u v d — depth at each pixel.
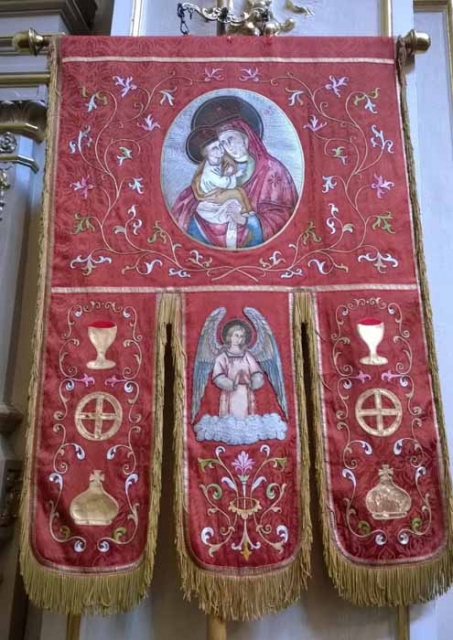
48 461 1.88
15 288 2.54
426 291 2.02
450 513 1.85
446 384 2.46
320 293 2.02
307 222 2.08
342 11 2.48
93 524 1.83
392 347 1.97
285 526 1.83
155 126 2.15
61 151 2.12
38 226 2.66
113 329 1.98
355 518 1.85
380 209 2.09
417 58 2.78
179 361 1.95
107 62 2.19
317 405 1.93
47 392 1.93
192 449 1.87
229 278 2.03
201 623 1.95
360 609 1.95
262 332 1.98
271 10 2.50
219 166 2.12
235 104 2.17
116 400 1.93
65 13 2.82
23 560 1.80
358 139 2.14
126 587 1.79
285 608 1.82
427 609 1.92
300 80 2.19
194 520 1.81
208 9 2.36
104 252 2.04
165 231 2.06
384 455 1.89
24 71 2.71
